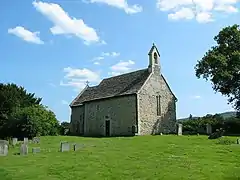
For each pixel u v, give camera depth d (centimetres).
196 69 5322
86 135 5581
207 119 5556
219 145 2900
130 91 4981
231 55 4953
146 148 2847
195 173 1752
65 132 6256
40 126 5156
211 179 1630
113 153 2558
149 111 4928
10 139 4466
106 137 4738
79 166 2030
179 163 2036
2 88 6844
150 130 4875
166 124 5125
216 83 5106
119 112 5075
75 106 6347
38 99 7325
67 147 2834
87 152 2656
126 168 1931
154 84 5100
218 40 5269
